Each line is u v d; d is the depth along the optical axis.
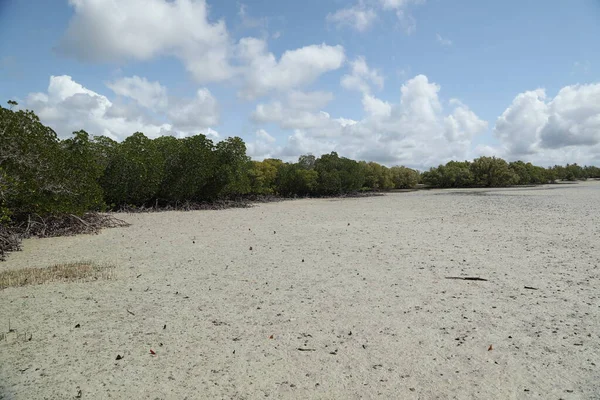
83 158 25.50
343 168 74.31
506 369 6.12
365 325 8.06
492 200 47.12
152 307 9.33
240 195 55.75
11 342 7.34
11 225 21.06
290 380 5.90
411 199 54.38
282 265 13.78
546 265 12.97
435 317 8.45
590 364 6.21
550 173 120.38
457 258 14.35
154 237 20.83
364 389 5.61
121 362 6.53
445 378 5.89
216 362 6.51
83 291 10.70
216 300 9.86
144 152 39.16
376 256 15.05
